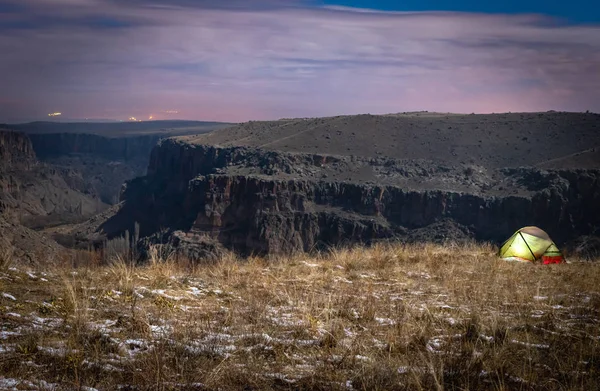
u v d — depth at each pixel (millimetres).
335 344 6957
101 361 5848
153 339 6734
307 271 12578
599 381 5820
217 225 103812
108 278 10336
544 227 92000
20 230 69688
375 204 99812
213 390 5367
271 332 7289
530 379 5820
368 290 10391
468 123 137375
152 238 109750
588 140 119625
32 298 8391
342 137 132125
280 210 101125
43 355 5926
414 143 127938
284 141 132375
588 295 10602
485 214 94188
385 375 5801
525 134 127312
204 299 9312
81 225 150500
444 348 6809
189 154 147000
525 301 9703
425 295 10172
